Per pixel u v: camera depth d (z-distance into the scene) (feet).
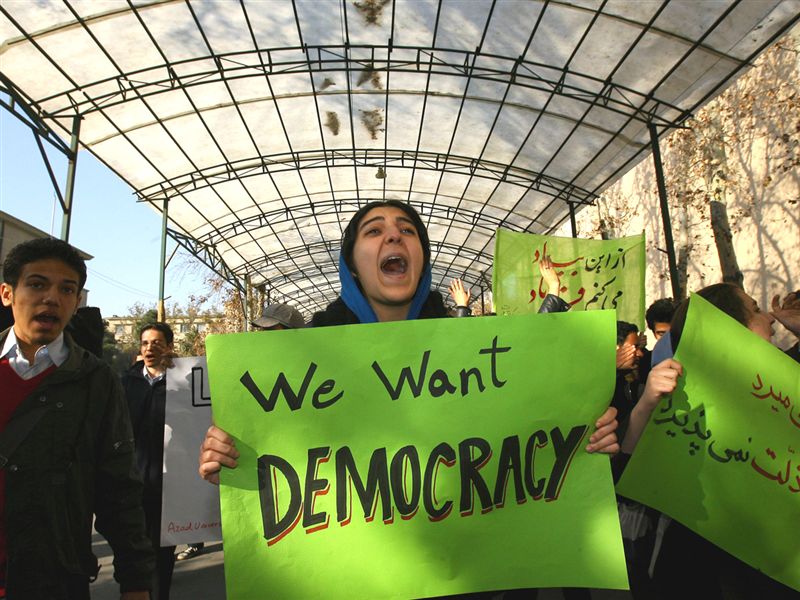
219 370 6.72
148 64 42.91
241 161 61.77
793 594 8.71
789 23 33.86
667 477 7.88
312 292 132.87
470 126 55.11
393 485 6.61
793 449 8.04
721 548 8.13
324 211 81.76
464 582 6.41
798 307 11.17
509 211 75.97
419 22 40.42
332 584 6.30
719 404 7.93
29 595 7.04
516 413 6.89
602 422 6.88
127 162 57.77
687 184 49.34
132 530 8.05
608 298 23.15
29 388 7.68
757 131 41.68
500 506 6.65
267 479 6.52
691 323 7.92
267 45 42.88
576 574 6.46
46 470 7.36
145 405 15.69
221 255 93.61
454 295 12.78
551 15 37.50
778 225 40.50
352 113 54.39
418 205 81.30
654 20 35.63
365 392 6.84
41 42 38.75
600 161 55.83
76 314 10.78
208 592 18.06
